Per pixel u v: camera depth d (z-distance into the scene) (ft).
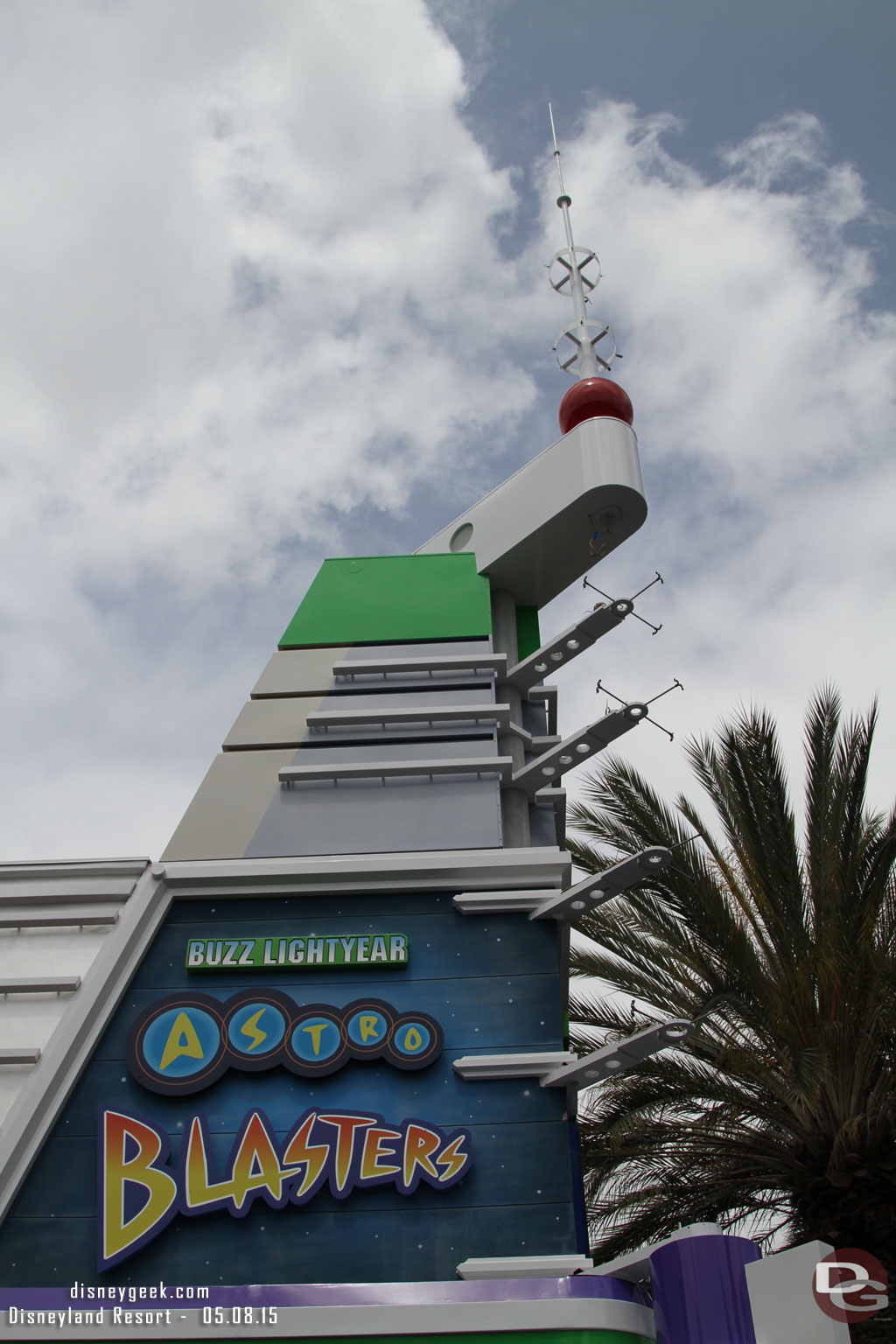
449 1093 32.35
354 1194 30.66
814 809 50.80
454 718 43.91
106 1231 29.68
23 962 35.40
